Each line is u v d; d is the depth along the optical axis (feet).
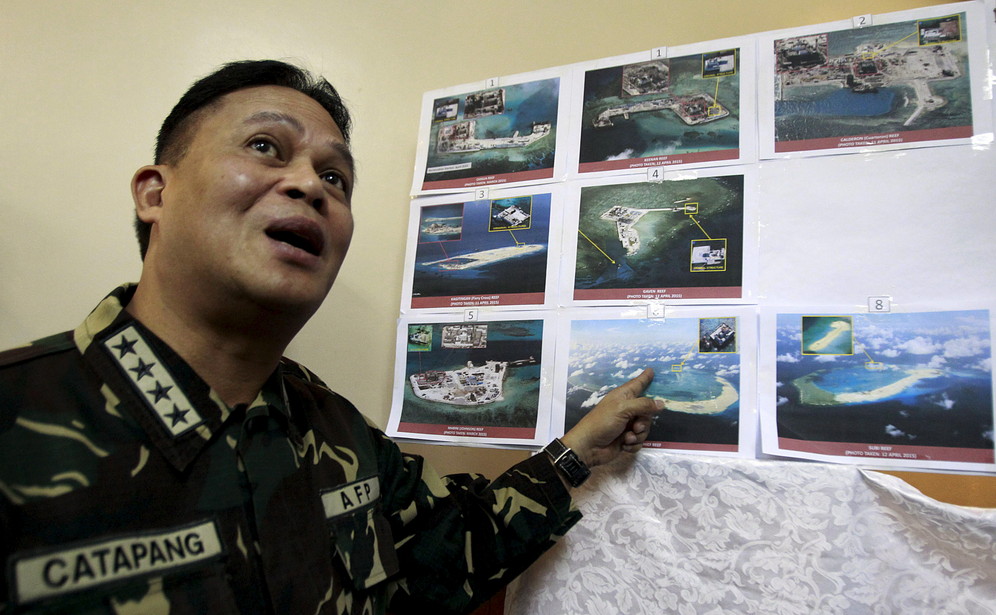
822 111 3.09
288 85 2.69
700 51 3.38
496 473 4.12
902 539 2.53
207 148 2.29
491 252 3.51
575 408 3.13
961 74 2.93
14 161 4.47
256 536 2.14
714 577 2.69
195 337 2.27
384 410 4.22
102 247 4.37
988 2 2.97
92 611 1.71
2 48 4.62
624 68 3.52
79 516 1.79
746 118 3.20
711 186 3.18
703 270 3.09
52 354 2.08
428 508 2.89
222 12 4.76
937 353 2.68
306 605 2.13
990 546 2.41
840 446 2.71
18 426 1.83
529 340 3.30
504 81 3.79
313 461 2.53
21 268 4.32
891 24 3.09
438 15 4.77
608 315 3.20
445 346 3.46
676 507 2.83
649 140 3.36
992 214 2.73
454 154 3.77
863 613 2.49
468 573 2.75
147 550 1.87
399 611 2.82
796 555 2.62
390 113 4.66
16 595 1.61
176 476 2.04
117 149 4.51
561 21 4.56
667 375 3.02
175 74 4.64
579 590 2.86
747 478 2.76
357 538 2.49
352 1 4.79
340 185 2.64
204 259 2.14
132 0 4.77
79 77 4.63
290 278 2.16
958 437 2.58
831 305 2.86
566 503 2.80
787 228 3.01
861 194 2.93
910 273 2.79
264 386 2.47
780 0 4.21
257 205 2.20
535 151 3.59
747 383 2.90
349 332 4.41
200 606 1.90
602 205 3.35
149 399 2.09
